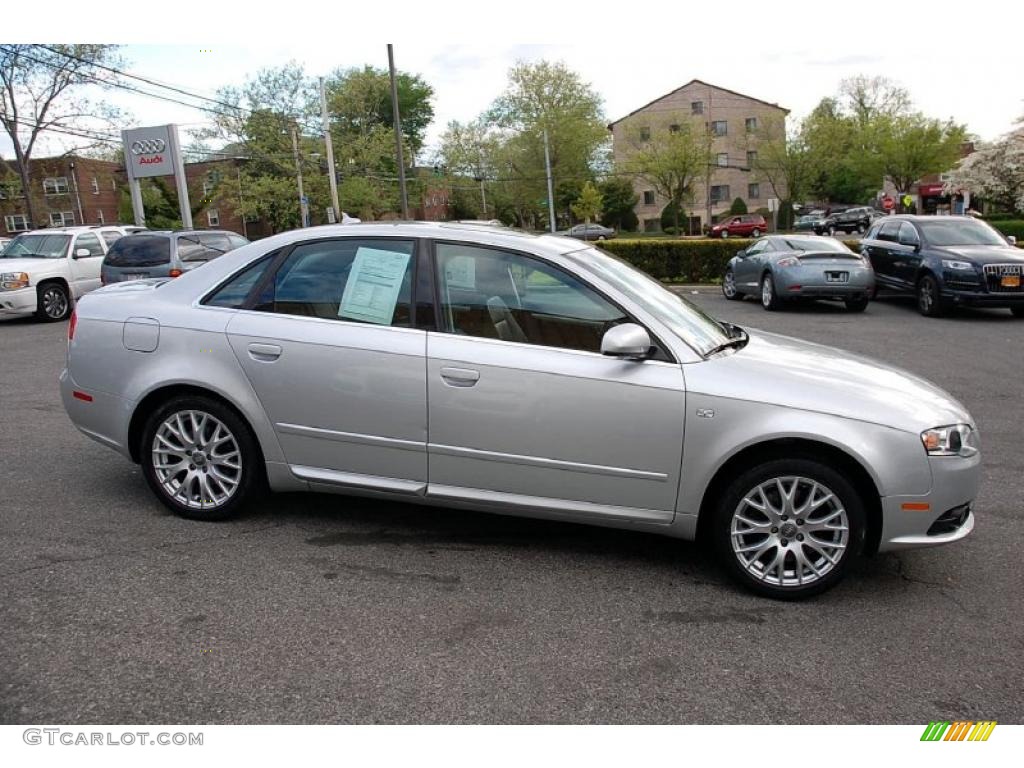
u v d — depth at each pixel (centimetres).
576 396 380
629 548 423
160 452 440
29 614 337
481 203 7669
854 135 6241
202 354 426
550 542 428
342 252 425
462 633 332
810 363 400
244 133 5041
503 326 396
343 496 489
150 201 5881
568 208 7006
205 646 316
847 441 358
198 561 393
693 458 373
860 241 1819
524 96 6669
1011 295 1316
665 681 302
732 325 485
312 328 415
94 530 427
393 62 2950
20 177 3922
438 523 450
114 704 279
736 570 373
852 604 368
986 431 660
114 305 451
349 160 5378
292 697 285
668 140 6184
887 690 300
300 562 395
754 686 300
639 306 390
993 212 4603
